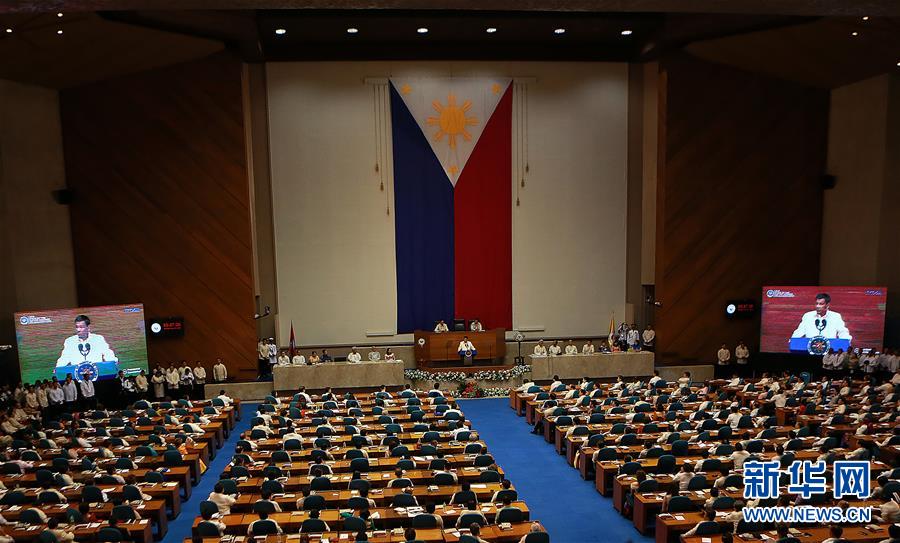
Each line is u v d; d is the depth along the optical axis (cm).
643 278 2466
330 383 2166
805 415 1602
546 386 2188
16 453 1345
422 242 2412
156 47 1950
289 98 2333
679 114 2239
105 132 2116
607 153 2442
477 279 2441
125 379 1989
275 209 2353
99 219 2136
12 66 1808
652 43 2189
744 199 2300
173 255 2172
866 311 2078
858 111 2178
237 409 1952
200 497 1346
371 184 2383
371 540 941
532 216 2439
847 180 2233
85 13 1596
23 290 1925
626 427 1464
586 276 2470
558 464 1527
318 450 1292
